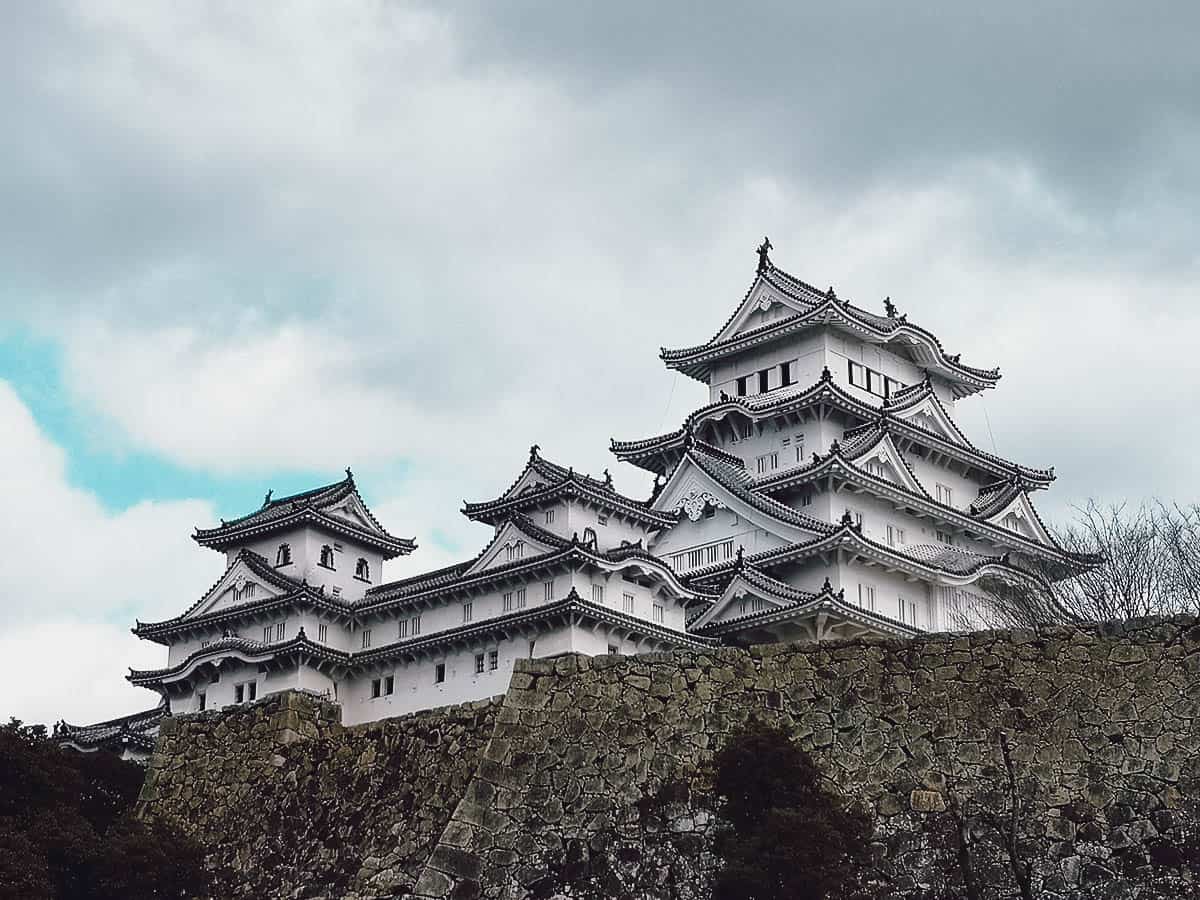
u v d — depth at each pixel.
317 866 41.12
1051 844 34.34
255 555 113.62
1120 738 35.09
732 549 110.31
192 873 42.25
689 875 35.72
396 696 105.50
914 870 34.59
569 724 38.09
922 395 120.75
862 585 106.44
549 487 105.12
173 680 109.69
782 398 119.19
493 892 36.69
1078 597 77.75
